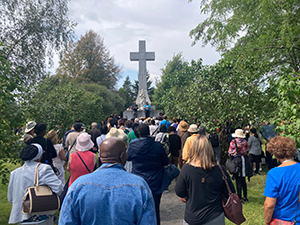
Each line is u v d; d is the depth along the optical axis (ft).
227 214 8.59
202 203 8.59
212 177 8.66
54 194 9.66
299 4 27.71
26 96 27.43
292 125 13.69
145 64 80.79
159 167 12.65
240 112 26.66
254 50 32.45
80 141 13.50
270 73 33.37
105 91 115.85
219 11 36.14
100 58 147.95
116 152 5.82
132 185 5.29
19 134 16.83
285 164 8.25
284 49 30.68
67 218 5.02
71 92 37.29
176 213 17.34
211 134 27.09
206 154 8.81
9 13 43.42
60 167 17.26
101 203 5.03
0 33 43.50
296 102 14.67
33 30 45.83
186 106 33.37
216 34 37.96
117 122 33.01
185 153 19.80
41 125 14.69
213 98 28.32
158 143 12.91
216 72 30.19
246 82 27.09
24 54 45.39
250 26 34.76
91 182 5.23
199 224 8.54
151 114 77.51
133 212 5.07
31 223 9.22
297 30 27.71
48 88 38.75
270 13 29.01
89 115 40.65
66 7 50.08
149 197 5.31
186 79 42.09
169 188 23.25
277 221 8.02
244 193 19.20
